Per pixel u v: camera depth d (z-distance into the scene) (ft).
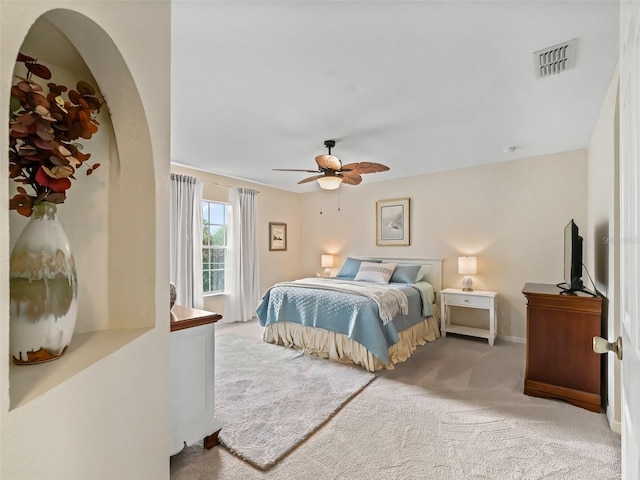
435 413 7.38
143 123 3.29
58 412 1.99
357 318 10.36
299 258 20.76
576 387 7.81
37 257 2.44
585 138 10.65
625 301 2.99
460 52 6.01
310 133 10.19
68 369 2.25
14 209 2.44
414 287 13.48
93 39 2.74
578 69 6.53
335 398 8.07
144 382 3.16
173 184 13.80
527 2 4.75
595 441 6.29
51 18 2.46
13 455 1.65
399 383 9.07
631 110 2.66
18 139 2.39
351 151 12.16
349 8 4.91
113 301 3.46
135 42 3.13
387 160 13.38
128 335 3.13
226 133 10.17
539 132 10.11
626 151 2.94
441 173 15.21
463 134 10.30
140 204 3.42
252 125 9.50
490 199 13.87
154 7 3.49
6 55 1.61
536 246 12.76
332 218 19.25
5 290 1.60
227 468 5.59
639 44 2.29
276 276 19.22
